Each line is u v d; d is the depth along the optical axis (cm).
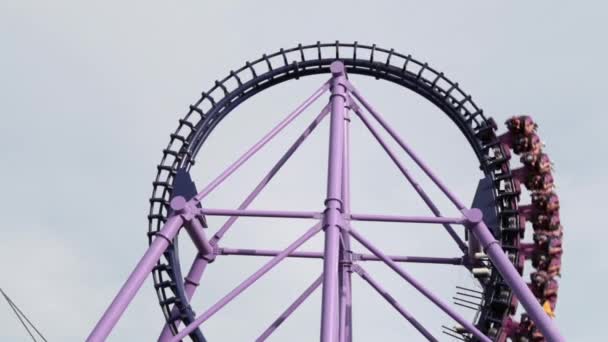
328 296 4353
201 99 6097
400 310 5453
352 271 5578
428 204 5753
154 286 5244
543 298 5497
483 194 5756
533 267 5650
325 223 4844
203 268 5738
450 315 4738
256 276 4803
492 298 5500
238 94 6334
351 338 5447
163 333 5409
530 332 5241
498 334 5366
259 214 5075
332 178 5025
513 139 5897
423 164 5409
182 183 5697
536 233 5634
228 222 5962
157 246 4909
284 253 4828
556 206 5619
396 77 6425
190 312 5147
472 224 5016
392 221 5006
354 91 5888
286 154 5959
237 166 5419
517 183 5659
